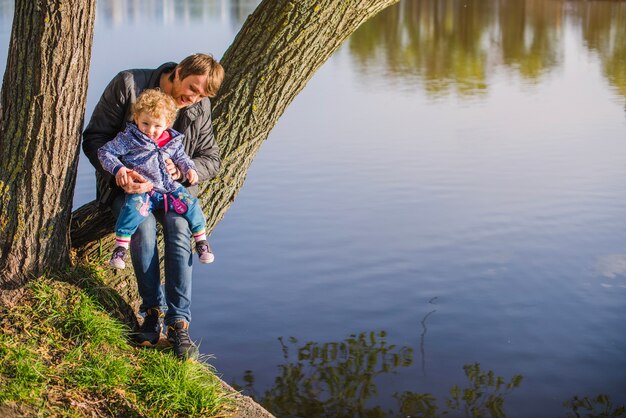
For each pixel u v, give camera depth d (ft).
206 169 15.33
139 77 14.92
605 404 21.57
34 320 14.47
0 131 14.67
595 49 100.68
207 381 14.89
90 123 15.08
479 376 23.08
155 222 15.12
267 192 39.37
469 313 27.07
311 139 50.26
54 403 13.10
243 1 162.30
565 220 35.24
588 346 24.76
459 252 31.94
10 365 13.47
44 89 14.28
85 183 38.06
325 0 16.25
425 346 24.91
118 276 16.37
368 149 47.60
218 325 26.25
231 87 16.65
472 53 98.48
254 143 17.03
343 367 23.53
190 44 86.12
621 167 43.39
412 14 152.25
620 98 65.31
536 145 48.78
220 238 33.53
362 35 120.37
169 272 14.94
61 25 14.11
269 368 23.49
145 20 117.39
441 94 67.82
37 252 14.93
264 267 30.73
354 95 67.05
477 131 52.85
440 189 39.73
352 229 34.40
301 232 34.12
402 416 20.84
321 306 27.66
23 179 14.58
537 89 70.49
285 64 16.55
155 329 15.38
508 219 35.35
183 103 14.76
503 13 150.41
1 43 75.87
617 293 28.32
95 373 13.83
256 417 14.26
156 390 13.93
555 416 20.90
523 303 27.71
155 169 14.55
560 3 167.12
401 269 30.42
